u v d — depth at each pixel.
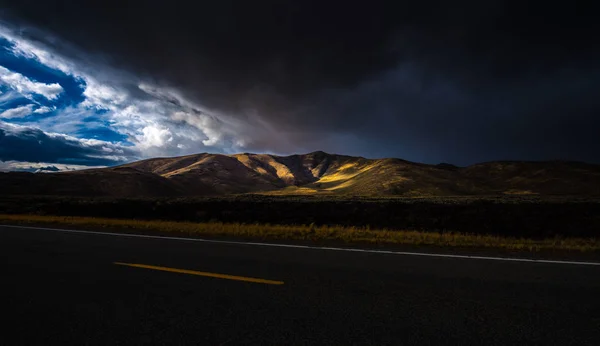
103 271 5.51
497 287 4.56
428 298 4.14
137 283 4.83
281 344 2.99
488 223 10.38
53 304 4.02
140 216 15.16
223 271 5.45
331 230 10.16
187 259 6.40
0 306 3.97
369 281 4.86
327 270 5.50
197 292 4.41
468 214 10.88
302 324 3.40
